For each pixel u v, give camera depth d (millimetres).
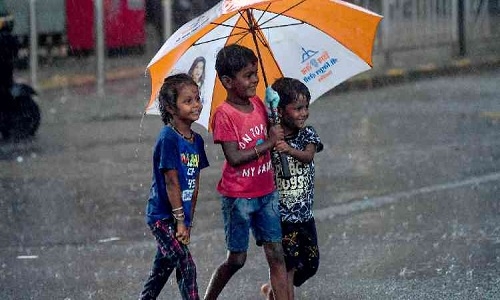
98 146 34000
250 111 14500
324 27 15234
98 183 27641
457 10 56219
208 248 20344
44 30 54281
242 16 14977
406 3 54875
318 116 38906
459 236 20516
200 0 56219
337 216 22703
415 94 44969
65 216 23719
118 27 55906
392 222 21953
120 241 21266
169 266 14602
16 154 32875
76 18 54938
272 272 14656
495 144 31609
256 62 14344
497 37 58844
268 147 14305
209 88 15062
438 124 36062
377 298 16688
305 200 14844
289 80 14773
